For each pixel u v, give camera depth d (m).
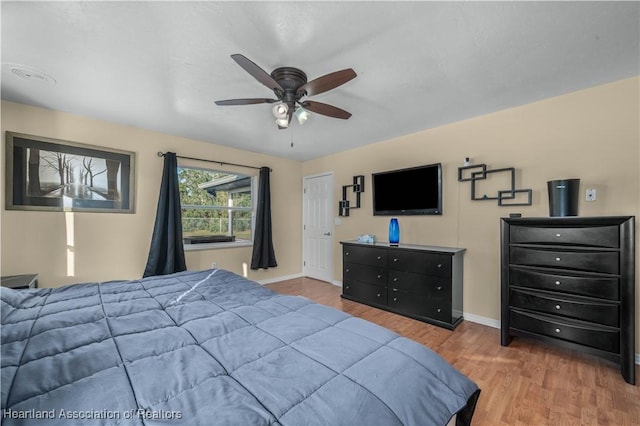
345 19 1.52
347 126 3.28
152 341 1.14
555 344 2.15
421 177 3.38
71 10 1.44
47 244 2.80
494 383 1.86
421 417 0.83
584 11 1.46
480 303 2.93
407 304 3.07
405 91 2.38
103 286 1.99
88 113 2.88
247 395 0.83
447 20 1.52
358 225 4.24
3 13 1.46
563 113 2.46
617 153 2.21
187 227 3.94
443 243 3.24
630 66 1.99
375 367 0.98
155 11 1.46
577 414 1.57
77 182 2.95
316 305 1.65
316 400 0.81
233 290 1.95
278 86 1.77
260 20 1.52
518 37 1.67
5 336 1.16
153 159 3.46
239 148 4.30
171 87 2.30
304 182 5.19
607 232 1.95
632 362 1.84
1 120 2.57
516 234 2.35
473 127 3.01
